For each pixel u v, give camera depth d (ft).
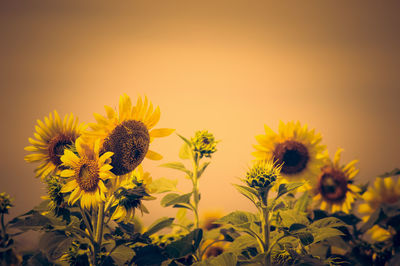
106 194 5.28
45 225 5.21
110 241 5.32
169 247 5.38
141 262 5.22
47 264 5.15
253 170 5.27
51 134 5.45
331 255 5.71
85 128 5.54
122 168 5.22
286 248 5.28
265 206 5.23
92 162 5.11
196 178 5.77
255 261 5.13
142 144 5.24
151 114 5.34
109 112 5.19
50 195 5.23
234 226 5.27
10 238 5.26
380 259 5.75
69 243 5.09
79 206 5.27
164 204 5.65
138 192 5.20
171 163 5.81
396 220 5.81
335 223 5.24
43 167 5.43
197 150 5.71
